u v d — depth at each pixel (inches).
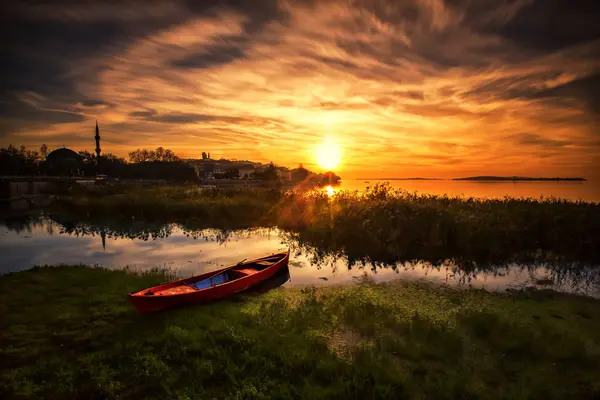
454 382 243.4
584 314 374.9
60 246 786.8
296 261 652.1
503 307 398.6
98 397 237.3
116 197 1493.6
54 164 4507.9
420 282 510.0
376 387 236.8
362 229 787.4
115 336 322.7
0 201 1905.8
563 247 679.1
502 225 748.0
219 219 1107.9
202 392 237.1
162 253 713.6
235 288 449.4
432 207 880.3
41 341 313.4
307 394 232.4
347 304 404.5
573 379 249.3
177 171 4815.5
